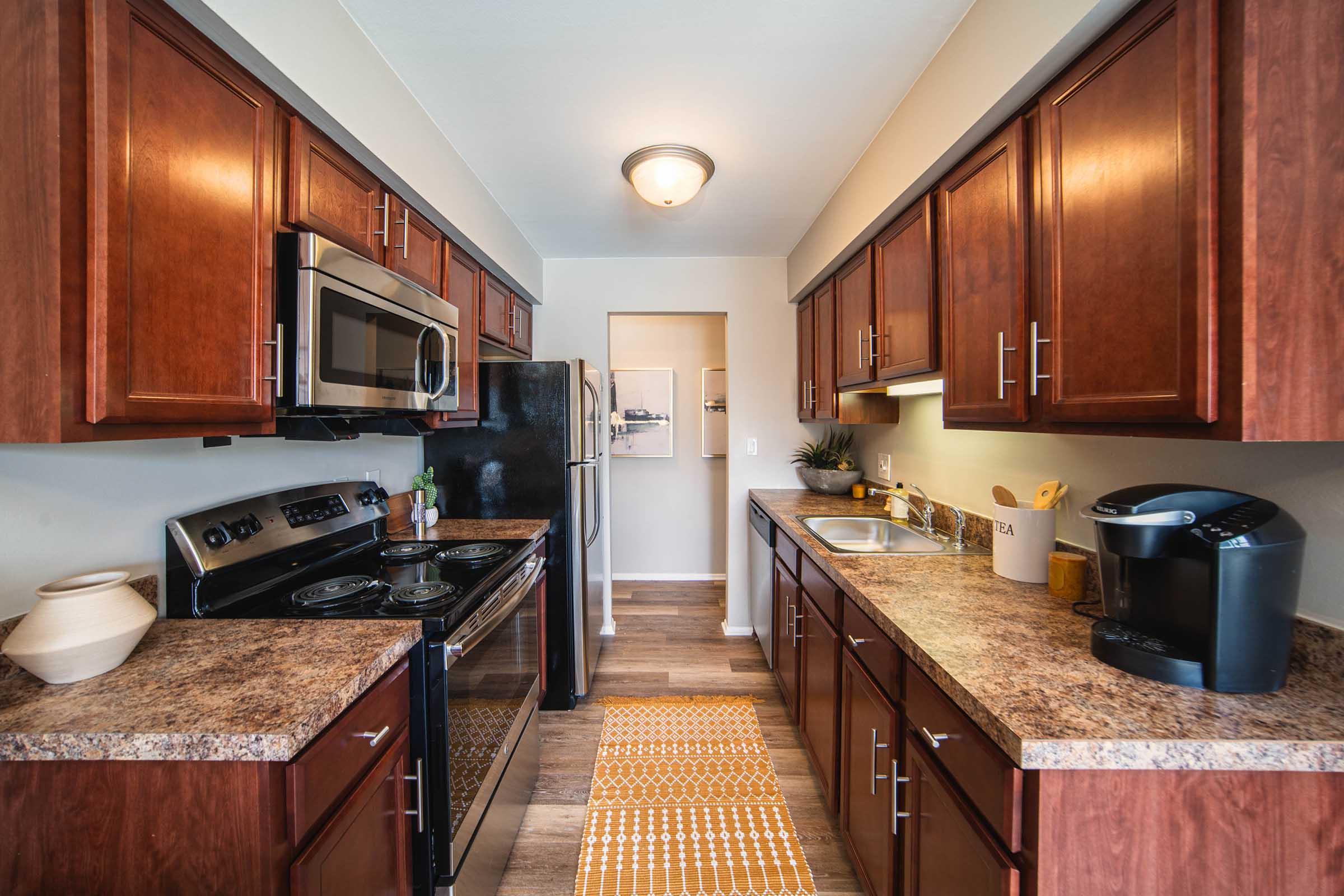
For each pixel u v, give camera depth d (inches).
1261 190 28.9
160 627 44.3
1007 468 66.6
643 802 72.0
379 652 39.4
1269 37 28.7
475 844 52.5
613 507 169.3
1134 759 27.9
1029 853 29.2
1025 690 33.1
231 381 40.0
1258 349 29.1
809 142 73.3
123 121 31.6
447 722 46.7
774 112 66.4
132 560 45.0
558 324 124.4
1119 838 28.7
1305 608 35.8
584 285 124.1
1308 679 33.9
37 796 29.9
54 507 39.5
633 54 55.9
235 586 51.3
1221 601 31.9
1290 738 27.9
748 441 126.4
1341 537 33.7
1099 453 51.8
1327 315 29.0
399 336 57.7
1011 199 46.6
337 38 48.0
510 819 63.3
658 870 60.9
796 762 80.2
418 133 63.4
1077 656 37.9
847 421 98.9
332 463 72.9
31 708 31.1
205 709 31.1
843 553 67.5
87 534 41.6
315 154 48.4
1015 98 44.5
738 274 124.8
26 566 37.9
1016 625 43.6
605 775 77.5
